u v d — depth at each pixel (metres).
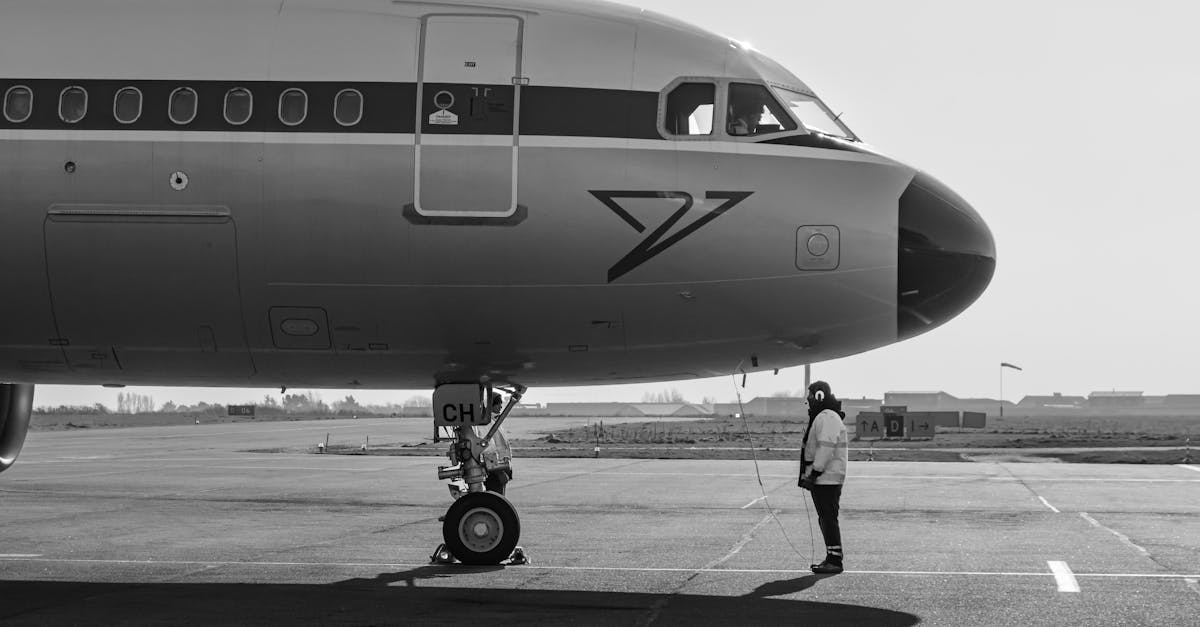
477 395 13.20
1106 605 10.67
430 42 11.89
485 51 11.88
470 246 11.58
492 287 11.77
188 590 11.45
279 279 11.74
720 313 11.99
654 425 108.94
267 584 11.87
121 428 87.88
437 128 11.60
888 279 11.81
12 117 11.70
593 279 11.73
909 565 13.45
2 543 15.77
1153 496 23.61
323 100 11.65
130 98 11.71
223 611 10.24
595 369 12.93
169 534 16.95
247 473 31.94
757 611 10.34
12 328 12.31
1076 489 25.47
